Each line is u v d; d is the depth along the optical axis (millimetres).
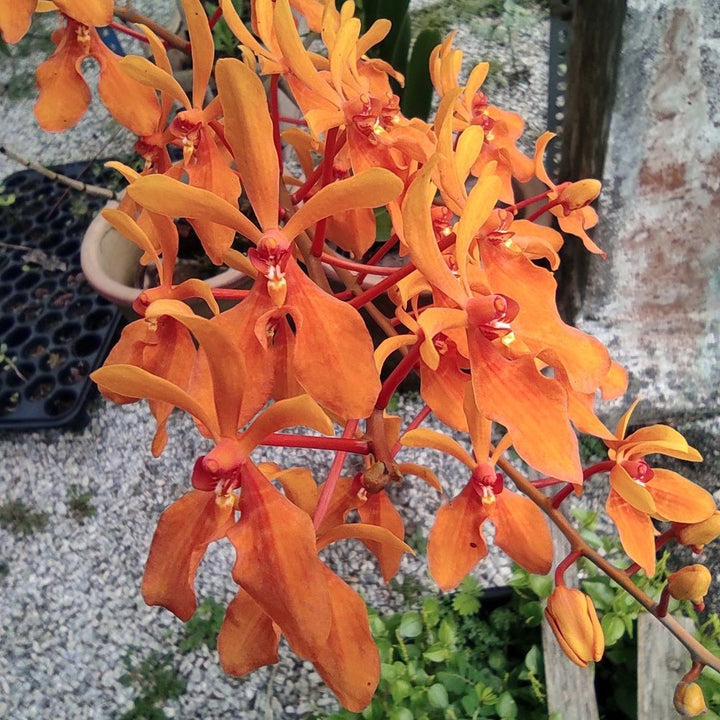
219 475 137
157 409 170
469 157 144
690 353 363
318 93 163
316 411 124
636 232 324
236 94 130
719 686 270
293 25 153
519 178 241
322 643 125
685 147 291
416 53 328
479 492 181
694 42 260
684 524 181
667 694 272
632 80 274
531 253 174
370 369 134
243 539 134
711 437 371
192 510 144
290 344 150
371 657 141
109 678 350
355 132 170
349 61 176
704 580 172
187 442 424
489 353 136
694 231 319
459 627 326
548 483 202
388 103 177
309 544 129
